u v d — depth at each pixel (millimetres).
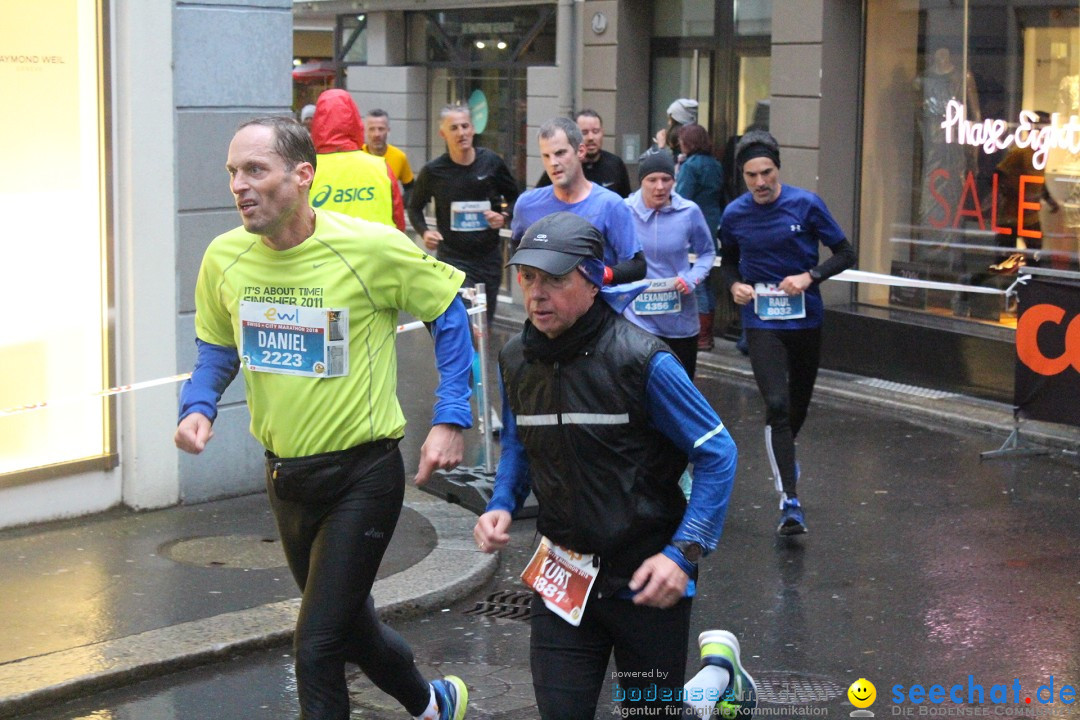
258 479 7938
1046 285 8734
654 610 3629
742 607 6195
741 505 7922
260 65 7637
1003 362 10523
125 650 5426
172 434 7496
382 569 6516
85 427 7312
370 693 5230
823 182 12148
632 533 3590
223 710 5070
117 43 7141
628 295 3613
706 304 12781
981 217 11125
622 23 14570
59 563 6539
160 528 7160
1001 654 5555
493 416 9922
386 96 20031
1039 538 7195
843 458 9023
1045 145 10562
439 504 7715
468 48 18328
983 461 8891
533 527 7434
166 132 7297
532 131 16828
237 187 3984
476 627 5992
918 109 11664
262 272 4141
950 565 6758
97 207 7234
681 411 3541
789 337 7371
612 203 7141
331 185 7777
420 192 10211
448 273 4250
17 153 6961
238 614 5859
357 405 4109
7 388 7051
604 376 3537
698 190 12922
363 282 4121
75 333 7234
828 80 12047
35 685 5066
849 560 6871
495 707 5086
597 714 4992
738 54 13422
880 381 11484
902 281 10805
